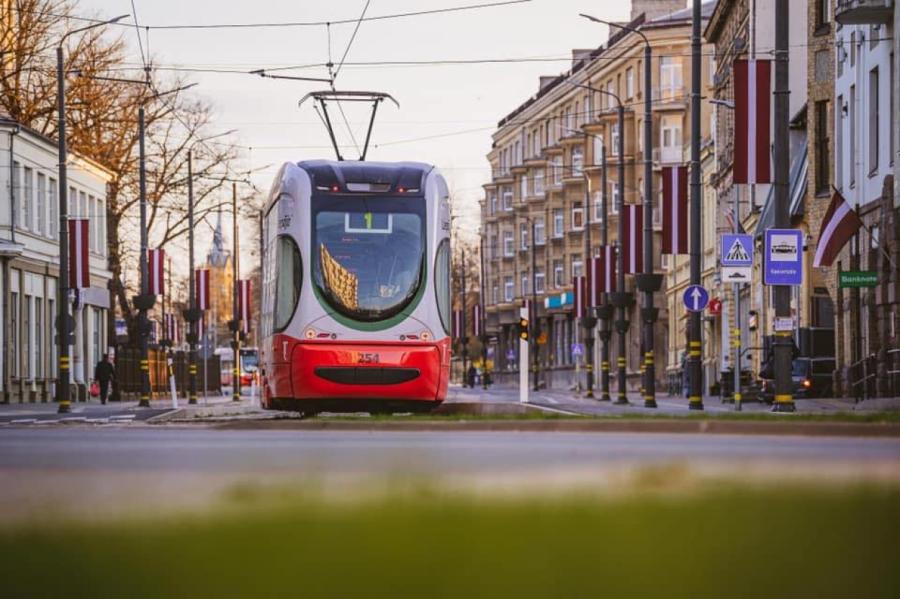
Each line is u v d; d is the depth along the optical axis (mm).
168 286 136250
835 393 72625
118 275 114125
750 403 79312
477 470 17484
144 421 45469
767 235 44344
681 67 142250
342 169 43531
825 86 76750
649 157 74938
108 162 105625
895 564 10078
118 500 14148
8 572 9867
